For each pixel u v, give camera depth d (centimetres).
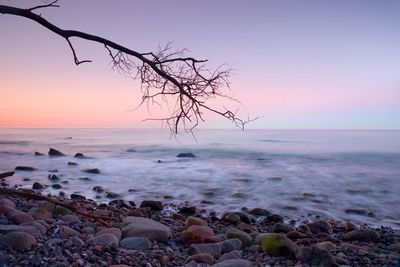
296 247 635
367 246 789
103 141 6931
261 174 2294
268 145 5672
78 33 564
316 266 584
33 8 523
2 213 677
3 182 1794
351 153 4003
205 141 7250
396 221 1216
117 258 532
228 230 787
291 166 2769
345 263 610
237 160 3206
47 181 1873
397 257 667
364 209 1345
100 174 2211
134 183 1897
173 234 753
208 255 586
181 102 606
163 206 1304
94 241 589
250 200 1502
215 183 1920
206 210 1298
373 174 2348
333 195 1644
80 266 479
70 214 816
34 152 3775
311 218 1215
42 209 766
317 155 3747
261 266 582
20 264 452
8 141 6444
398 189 1812
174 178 2091
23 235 517
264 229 984
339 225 1091
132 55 591
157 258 574
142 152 4072
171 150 4362
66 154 3612
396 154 3856
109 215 949
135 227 689
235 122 596
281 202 1471
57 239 568
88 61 589
